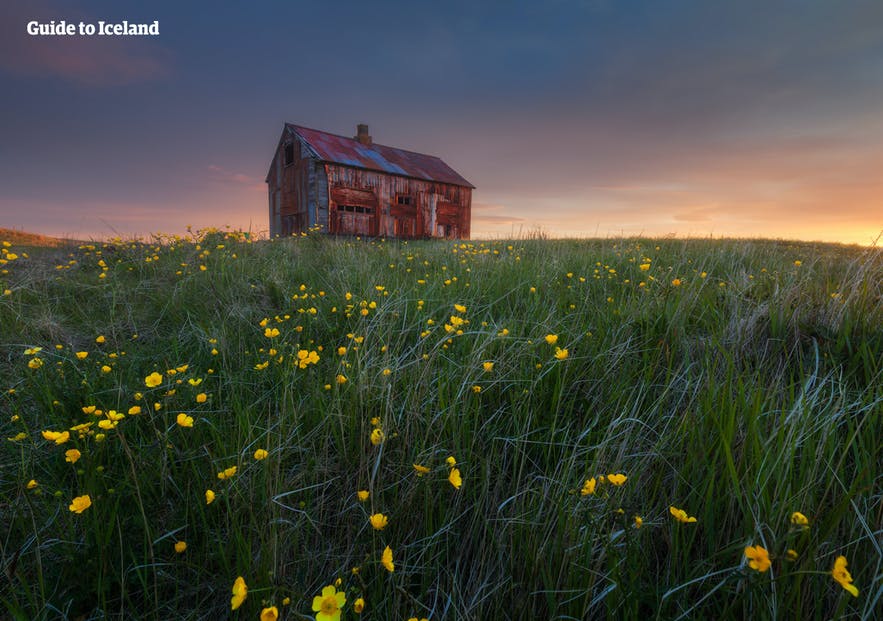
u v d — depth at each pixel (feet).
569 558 4.41
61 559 4.68
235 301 14.47
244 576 4.37
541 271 16.17
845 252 32.63
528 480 5.89
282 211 70.03
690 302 10.33
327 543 5.19
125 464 5.93
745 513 4.39
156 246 24.91
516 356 8.34
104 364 9.34
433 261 21.74
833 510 4.26
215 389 8.36
